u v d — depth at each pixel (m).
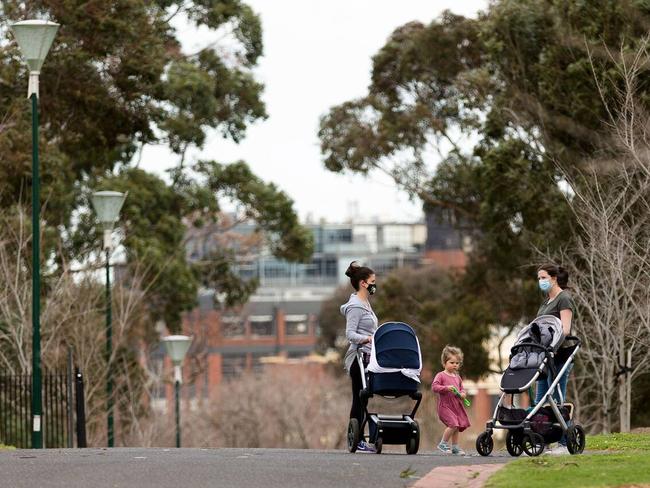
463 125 120.25
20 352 78.38
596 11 84.12
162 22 113.94
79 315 86.75
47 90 100.44
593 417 87.31
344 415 177.88
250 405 172.50
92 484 30.33
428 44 119.75
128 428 105.25
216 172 138.12
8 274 81.12
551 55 87.12
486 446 39.53
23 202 94.38
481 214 103.19
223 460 35.94
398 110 125.44
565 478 29.34
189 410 157.88
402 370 40.19
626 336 71.31
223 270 145.50
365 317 41.22
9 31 97.38
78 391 65.38
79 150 110.81
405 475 31.19
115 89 104.50
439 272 196.12
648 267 70.06
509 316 121.31
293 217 143.50
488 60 97.88
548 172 89.25
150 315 128.12
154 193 128.88
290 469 33.00
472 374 124.12
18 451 43.03
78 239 124.94
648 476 29.62
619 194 73.69
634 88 76.31
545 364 38.31
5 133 92.56
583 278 73.06
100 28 98.69
